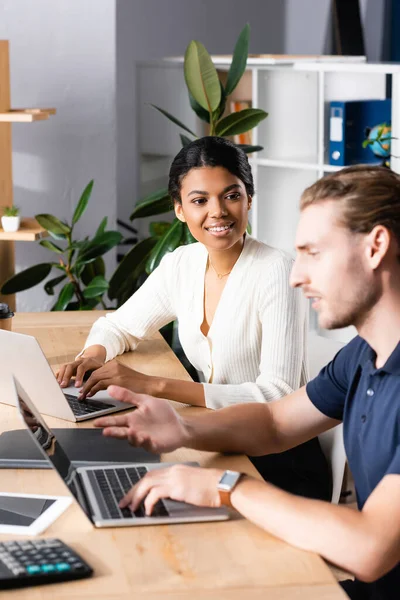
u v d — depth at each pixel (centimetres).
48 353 240
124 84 580
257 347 221
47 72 431
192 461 166
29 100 433
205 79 362
